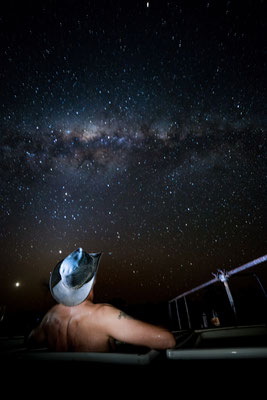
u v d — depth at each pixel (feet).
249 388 1.83
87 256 4.10
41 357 2.53
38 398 2.29
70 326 3.70
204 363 2.04
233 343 3.80
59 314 4.02
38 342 4.04
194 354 2.12
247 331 4.52
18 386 2.41
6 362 2.61
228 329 4.62
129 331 3.07
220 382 1.90
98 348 3.31
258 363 1.91
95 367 2.25
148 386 2.01
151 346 2.85
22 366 2.54
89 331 3.47
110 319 3.33
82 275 3.83
